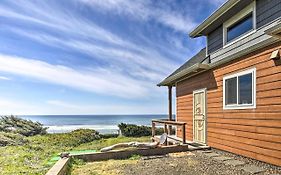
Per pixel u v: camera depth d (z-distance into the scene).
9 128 16.66
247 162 5.98
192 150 7.91
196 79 9.35
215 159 6.46
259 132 5.78
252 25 6.37
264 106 5.62
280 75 5.17
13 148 9.35
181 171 5.31
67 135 14.34
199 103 9.03
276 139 5.23
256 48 5.86
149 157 6.97
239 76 6.62
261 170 5.19
